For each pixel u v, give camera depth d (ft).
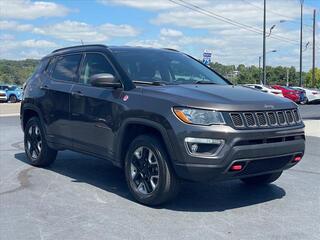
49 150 25.95
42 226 16.74
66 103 23.50
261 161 17.72
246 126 17.30
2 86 148.77
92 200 19.99
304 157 31.01
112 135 20.33
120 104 19.85
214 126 16.89
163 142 18.16
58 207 19.02
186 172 17.25
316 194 21.22
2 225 16.83
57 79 25.08
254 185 22.59
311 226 16.76
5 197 20.47
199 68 23.49
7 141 38.45
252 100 18.15
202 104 17.25
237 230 16.30
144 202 18.94
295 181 23.82
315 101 125.39
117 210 18.57
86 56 23.53
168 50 24.32
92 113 21.57
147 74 21.08
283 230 16.33
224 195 20.89
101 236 15.72
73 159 29.12
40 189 21.86
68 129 23.47
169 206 19.08
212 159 16.83
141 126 19.21
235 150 16.89
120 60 21.47
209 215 17.95
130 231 16.20
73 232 16.12
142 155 19.02
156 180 18.49
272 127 17.92
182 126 17.19
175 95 18.13
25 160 29.12
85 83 22.82
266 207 19.08
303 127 19.40
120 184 22.85
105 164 27.73
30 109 26.78
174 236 15.69
